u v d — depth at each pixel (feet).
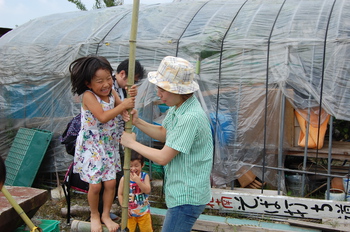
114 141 10.31
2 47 20.66
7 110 20.06
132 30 7.92
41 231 9.27
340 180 16.20
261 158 15.49
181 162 7.89
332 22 14.99
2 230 9.44
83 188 12.73
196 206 7.97
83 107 9.68
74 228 9.89
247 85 15.51
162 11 19.97
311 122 14.76
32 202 10.41
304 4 17.06
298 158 18.49
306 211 13.76
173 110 8.29
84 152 9.82
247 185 16.16
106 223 9.88
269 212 14.20
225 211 14.66
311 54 14.56
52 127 19.15
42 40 20.11
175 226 7.96
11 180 17.69
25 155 17.94
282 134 15.08
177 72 7.56
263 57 15.25
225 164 15.69
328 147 15.98
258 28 16.01
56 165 18.92
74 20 21.83
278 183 15.08
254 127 15.47
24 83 19.71
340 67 14.15
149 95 16.72
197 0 21.61
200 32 16.84
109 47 18.02
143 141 16.92
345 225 13.05
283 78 14.85
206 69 16.12
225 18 17.51
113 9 22.63
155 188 16.46
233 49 15.71
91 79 8.87
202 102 15.70
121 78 12.04
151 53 17.19
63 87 18.85
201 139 7.78
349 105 14.03
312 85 14.52
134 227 12.01
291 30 15.24
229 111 15.76
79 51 18.58
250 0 19.52
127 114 8.27
